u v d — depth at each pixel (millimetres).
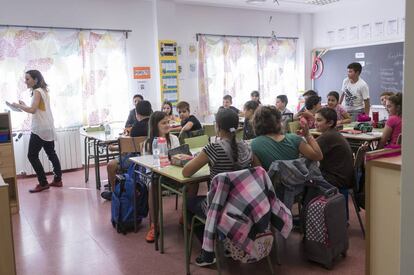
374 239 1623
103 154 5691
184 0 6684
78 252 3021
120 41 6281
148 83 6668
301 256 2824
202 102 7145
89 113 6047
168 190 2980
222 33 7328
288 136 2705
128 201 3385
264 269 2652
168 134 3537
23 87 5484
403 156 1267
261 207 2234
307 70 8305
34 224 3666
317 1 7027
